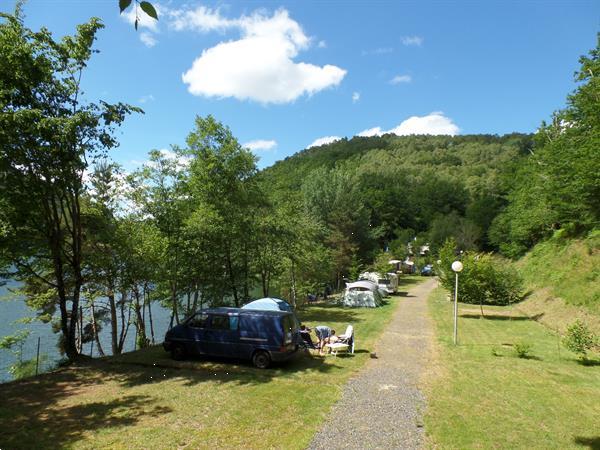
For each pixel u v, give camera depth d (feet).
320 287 124.36
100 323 77.46
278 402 29.50
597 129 65.57
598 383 34.40
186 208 71.20
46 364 67.00
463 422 25.79
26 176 41.09
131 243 57.52
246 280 82.07
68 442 22.98
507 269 94.48
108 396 31.35
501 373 37.60
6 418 26.73
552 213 110.11
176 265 67.51
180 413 27.43
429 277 200.34
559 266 89.30
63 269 53.21
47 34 40.42
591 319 58.59
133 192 64.64
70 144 41.68
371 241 161.89
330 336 49.08
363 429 24.61
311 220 124.98
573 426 25.23
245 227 74.43
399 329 62.54
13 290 66.49
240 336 40.57
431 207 295.89
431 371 38.40
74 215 46.55
